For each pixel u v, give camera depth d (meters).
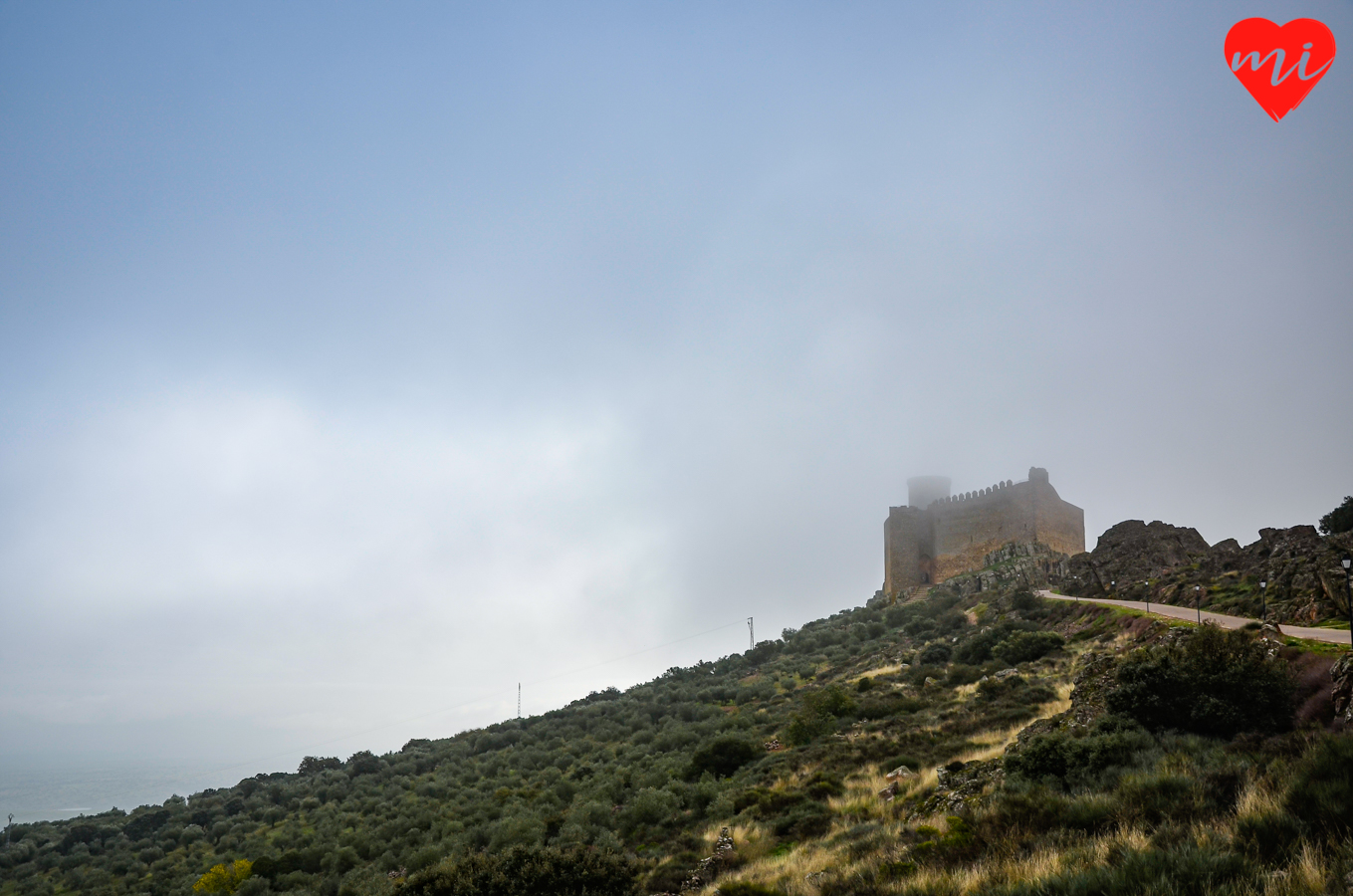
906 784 29.28
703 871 25.42
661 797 42.41
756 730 59.94
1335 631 37.00
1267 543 65.31
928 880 13.80
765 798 33.75
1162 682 21.75
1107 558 93.19
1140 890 10.10
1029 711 38.84
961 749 34.00
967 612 92.62
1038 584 98.44
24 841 82.31
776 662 104.25
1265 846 11.04
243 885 52.50
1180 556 88.62
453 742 107.12
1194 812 13.26
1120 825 13.58
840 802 29.98
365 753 105.88
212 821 81.12
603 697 118.62
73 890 63.25
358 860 54.66
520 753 81.00
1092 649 52.53
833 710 53.44
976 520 123.44
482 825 51.97
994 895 11.66
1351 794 11.37
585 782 58.19
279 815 76.38
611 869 22.62
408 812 63.66
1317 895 8.96
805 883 17.34
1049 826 15.02
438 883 22.42
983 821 16.19
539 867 22.20
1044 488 118.06
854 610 137.00
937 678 61.25
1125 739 20.20
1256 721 19.69
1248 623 31.20
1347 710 17.39
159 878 61.53
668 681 115.19
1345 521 77.12
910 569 129.75
